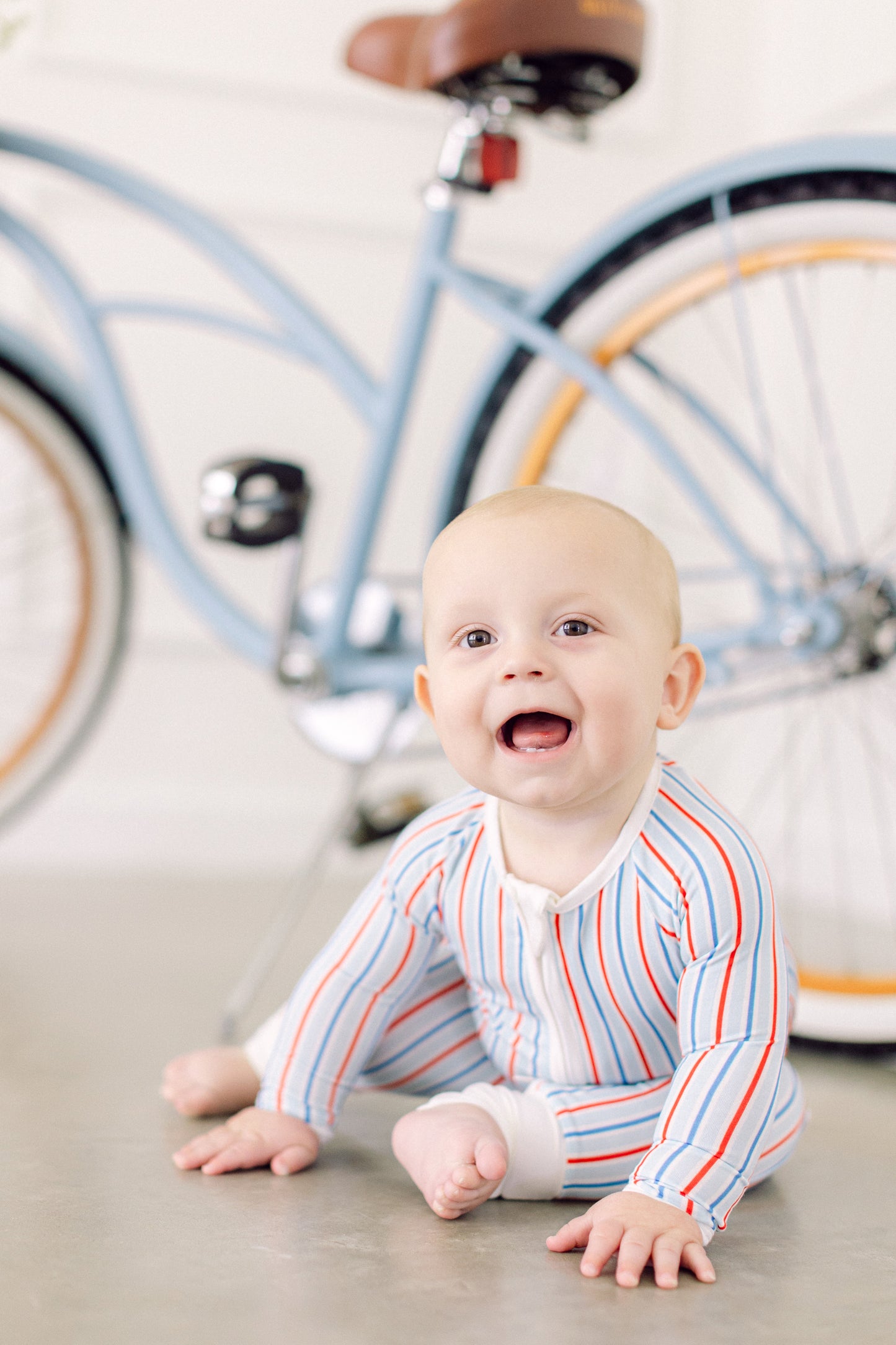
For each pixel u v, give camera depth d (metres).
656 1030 0.69
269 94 1.68
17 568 1.67
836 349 1.54
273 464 1.04
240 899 1.56
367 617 1.17
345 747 1.18
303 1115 0.75
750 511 1.71
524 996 0.71
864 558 1.10
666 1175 0.61
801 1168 0.79
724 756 1.80
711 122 1.79
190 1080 0.83
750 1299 0.58
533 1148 0.68
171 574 1.27
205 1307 0.55
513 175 1.10
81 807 1.71
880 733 1.53
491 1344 0.53
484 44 1.00
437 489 1.21
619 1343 0.53
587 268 1.10
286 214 1.69
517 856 0.69
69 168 1.20
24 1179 0.70
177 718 1.75
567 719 0.64
